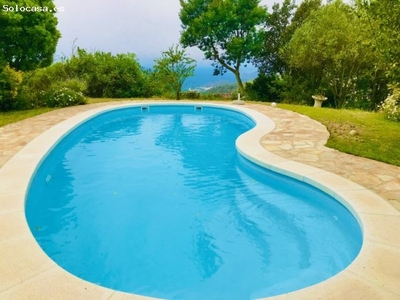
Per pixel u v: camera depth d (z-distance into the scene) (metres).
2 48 11.73
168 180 6.95
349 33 16.27
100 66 19.19
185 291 3.68
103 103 14.90
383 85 18.80
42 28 11.94
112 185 6.67
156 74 19.11
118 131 11.45
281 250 4.42
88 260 4.21
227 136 10.83
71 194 6.20
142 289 3.71
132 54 20.44
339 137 8.29
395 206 4.47
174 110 15.31
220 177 7.10
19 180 5.36
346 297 2.81
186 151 9.11
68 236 4.75
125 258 4.25
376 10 5.79
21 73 12.77
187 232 4.91
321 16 17.77
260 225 5.08
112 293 2.87
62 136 8.44
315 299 2.80
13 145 7.42
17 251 3.48
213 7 21.56
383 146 7.41
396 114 10.49
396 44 5.77
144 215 5.42
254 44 22.17
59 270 3.19
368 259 3.33
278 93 22.86
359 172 5.79
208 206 5.74
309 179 5.51
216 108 14.77
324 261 4.14
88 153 8.88
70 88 14.98
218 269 4.03
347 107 19.64
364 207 4.44
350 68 18.61
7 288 2.93
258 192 6.29
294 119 10.91
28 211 5.14
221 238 4.73
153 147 9.52
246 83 25.09
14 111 12.31
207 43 23.17
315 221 5.14
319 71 20.06
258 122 10.44
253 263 4.16
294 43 19.14
